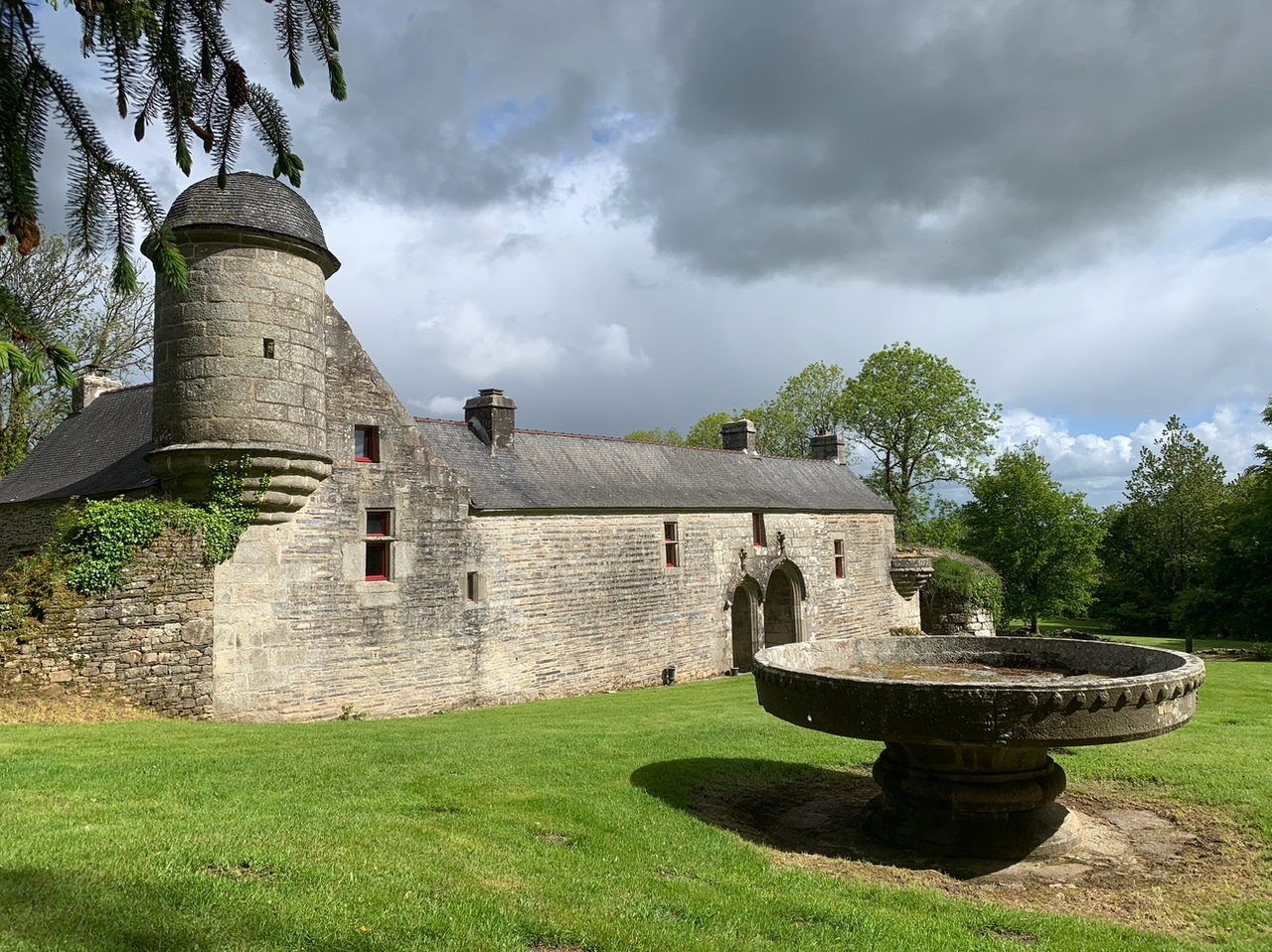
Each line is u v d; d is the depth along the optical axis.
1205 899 6.07
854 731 6.64
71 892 4.62
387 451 16.38
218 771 7.92
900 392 41.44
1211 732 11.46
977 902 5.84
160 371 13.83
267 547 14.27
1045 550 37.22
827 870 6.46
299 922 4.49
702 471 26.69
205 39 3.63
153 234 3.63
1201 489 48.12
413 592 16.61
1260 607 34.25
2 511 19.06
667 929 4.85
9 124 3.17
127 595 12.61
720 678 23.59
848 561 30.36
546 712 14.53
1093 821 7.83
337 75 3.88
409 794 7.37
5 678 11.55
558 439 23.19
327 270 15.30
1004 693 6.09
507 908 4.94
